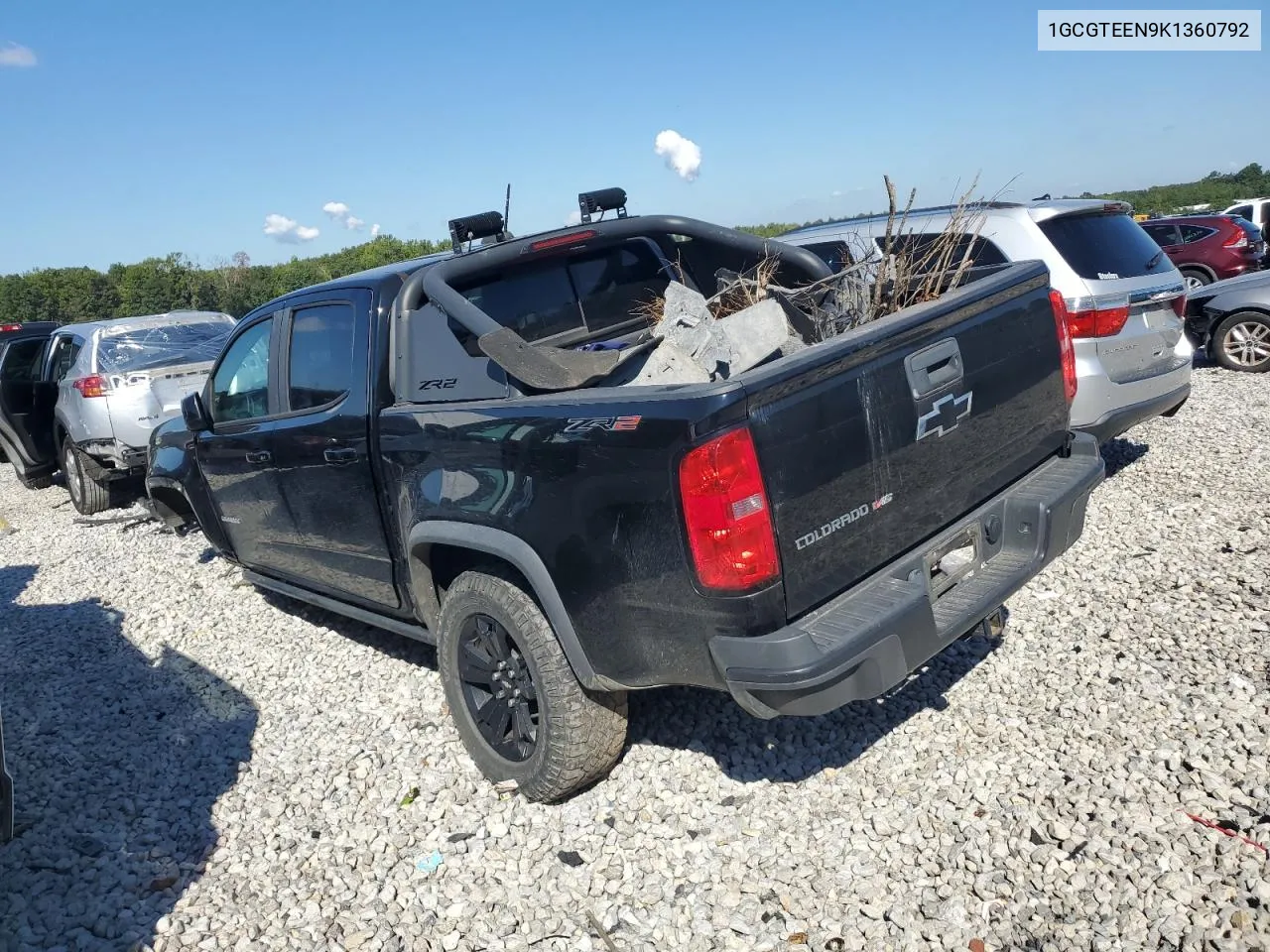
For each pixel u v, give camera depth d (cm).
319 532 451
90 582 704
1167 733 341
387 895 312
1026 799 316
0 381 1055
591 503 291
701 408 260
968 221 529
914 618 280
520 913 298
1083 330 554
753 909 286
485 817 349
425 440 357
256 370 482
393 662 494
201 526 584
